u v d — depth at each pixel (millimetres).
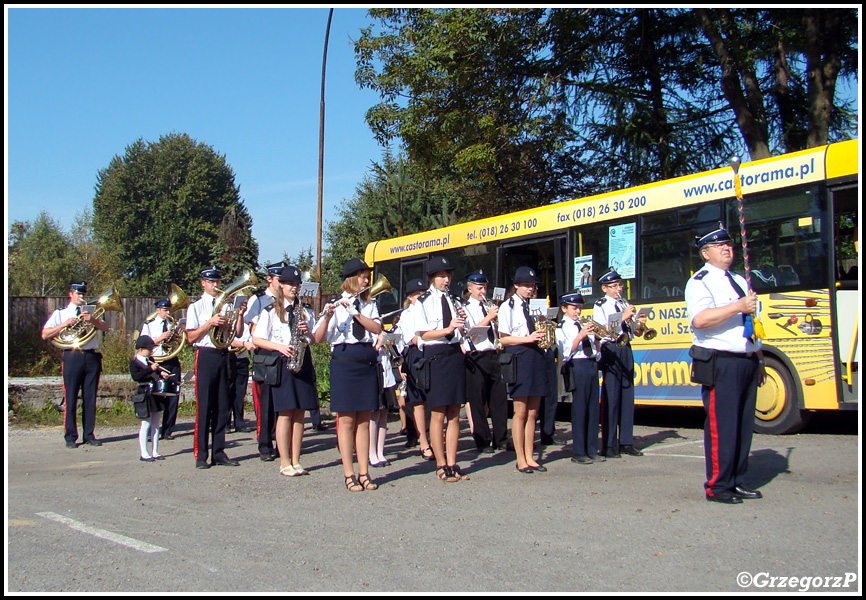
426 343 7027
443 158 21812
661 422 11469
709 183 9758
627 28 20141
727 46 16656
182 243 56000
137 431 11555
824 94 15391
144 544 5066
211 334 8039
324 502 6266
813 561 4371
